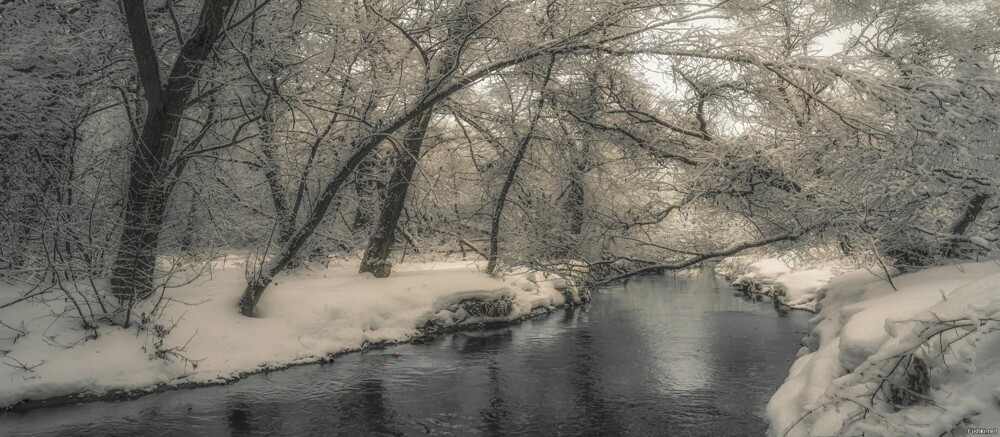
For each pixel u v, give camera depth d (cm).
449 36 1145
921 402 481
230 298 1108
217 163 1153
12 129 976
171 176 1007
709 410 838
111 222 970
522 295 1677
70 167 1023
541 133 1411
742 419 798
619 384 970
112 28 1016
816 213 988
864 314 639
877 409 502
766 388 938
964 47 1092
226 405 852
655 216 1210
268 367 1022
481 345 1256
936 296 643
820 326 877
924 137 882
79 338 895
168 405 845
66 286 977
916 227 927
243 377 980
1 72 939
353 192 1496
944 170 882
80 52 1001
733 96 1118
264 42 1037
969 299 510
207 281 1177
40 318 903
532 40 1085
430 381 986
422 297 1388
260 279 1091
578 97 1278
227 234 1247
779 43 1103
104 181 1037
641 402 877
